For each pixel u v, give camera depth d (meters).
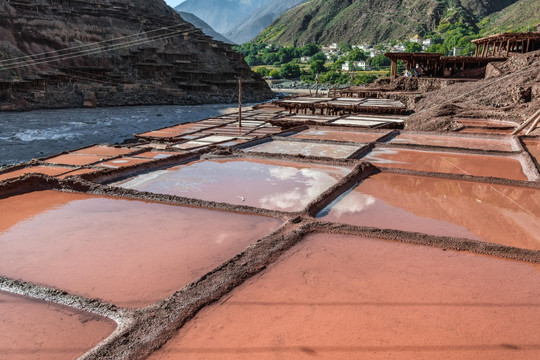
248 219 7.31
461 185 9.82
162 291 4.84
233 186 9.72
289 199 8.72
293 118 27.47
